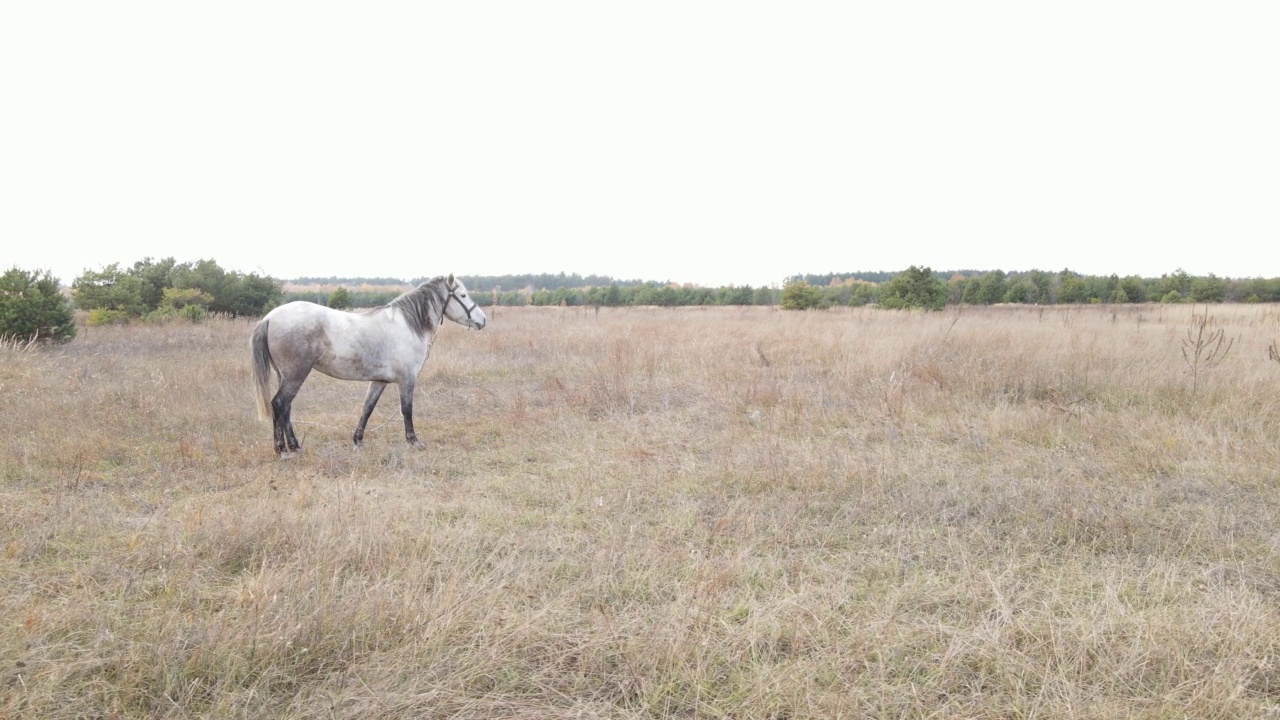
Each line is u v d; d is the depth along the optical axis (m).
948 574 3.99
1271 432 6.80
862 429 7.55
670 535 4.59
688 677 2.89
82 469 5.98
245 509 4.75
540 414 8.41
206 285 24.41
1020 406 8.50
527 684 2.90
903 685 2.88
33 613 3.20
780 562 4.16
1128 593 3.75
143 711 2.65
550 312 29.22
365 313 7.12
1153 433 6.83
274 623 3.09
